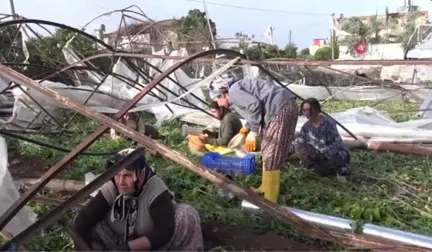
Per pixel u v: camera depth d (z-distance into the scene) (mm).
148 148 3014
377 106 16281
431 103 12297
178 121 10758
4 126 9328
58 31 16172
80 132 9609
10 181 3893
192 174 6410
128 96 10859
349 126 9266
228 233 4828
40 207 5020
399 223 5008
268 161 5445
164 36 20031
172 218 3646
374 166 7336
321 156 6695
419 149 8070
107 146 8000
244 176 6410
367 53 45031
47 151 7945
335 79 19672
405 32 44656
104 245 3680
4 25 5996
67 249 4355
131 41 17469
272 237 4750
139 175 3545
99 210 3709
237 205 5562
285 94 5387
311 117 6742
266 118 5387
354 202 5578
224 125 7391
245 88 5492
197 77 17703
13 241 2770
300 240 4691
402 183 6492
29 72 12883
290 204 5676
